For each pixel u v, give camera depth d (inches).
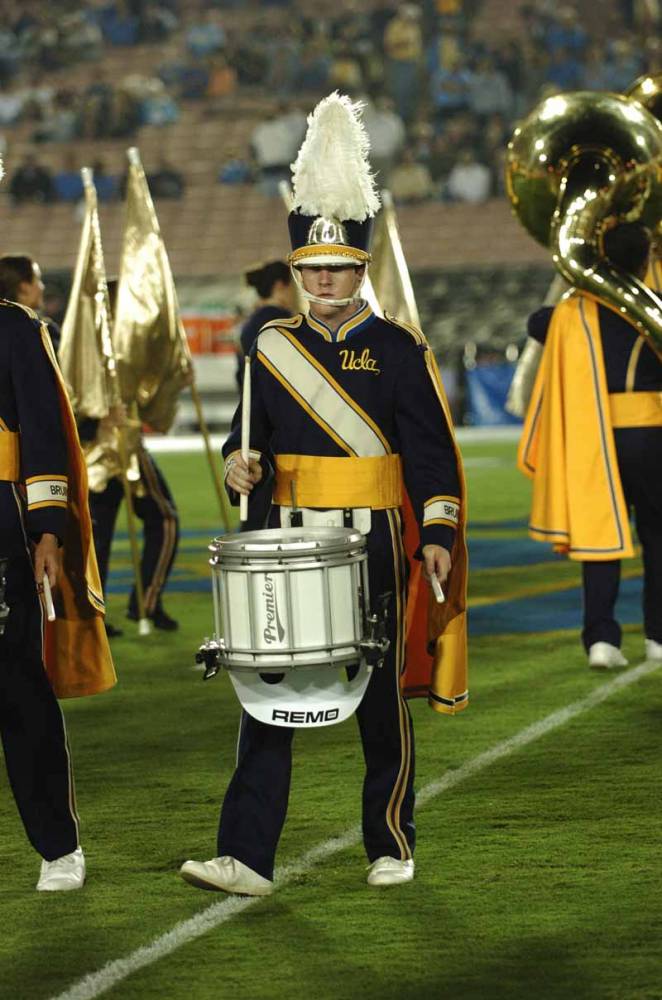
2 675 431.5
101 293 823.1
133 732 640.4
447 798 524.7
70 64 3412.9
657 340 722.2
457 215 2864.2
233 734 633.0
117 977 373.7
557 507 740.0
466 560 438.9
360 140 431.5
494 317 2635.3
